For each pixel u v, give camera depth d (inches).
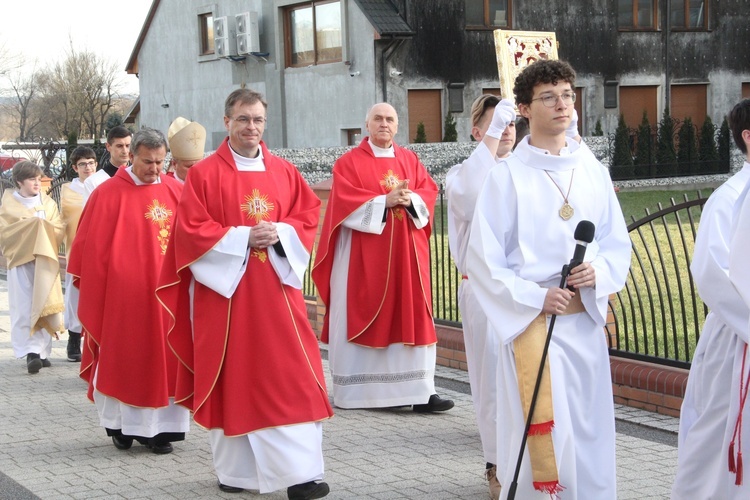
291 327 216.8
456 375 333.7
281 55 1143.6
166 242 267.4
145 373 255.3
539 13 1111.6
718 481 169.9
